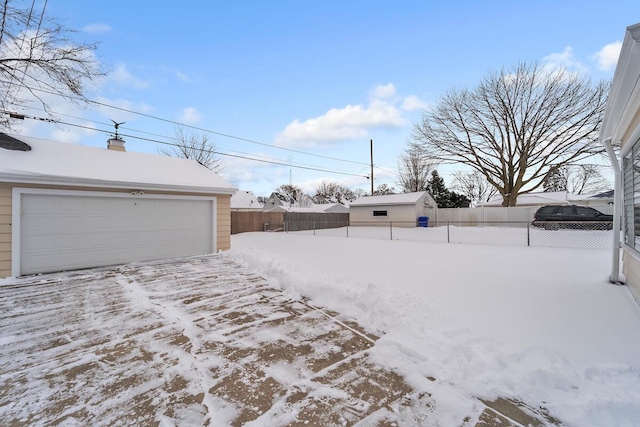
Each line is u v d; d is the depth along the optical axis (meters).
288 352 2.96
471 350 2.72
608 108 3.76
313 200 50.22
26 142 8.14
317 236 15.74
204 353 2.97
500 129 19.05
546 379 2.28
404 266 6.59
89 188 7.47
